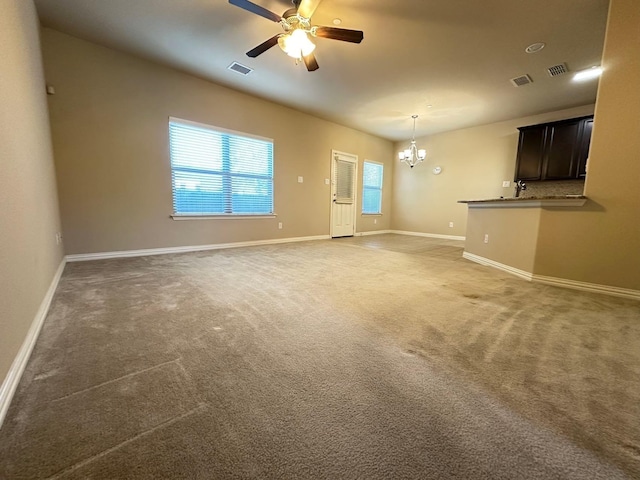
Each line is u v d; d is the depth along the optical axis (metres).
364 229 7.31
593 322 1.83
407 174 7.63
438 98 4.67
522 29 2.85
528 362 1.35
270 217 5.26
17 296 1.23
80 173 3.32
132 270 3.01
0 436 0.87
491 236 3.57
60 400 1.04
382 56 3.36
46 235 2.14
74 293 2.24
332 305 2.07
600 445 0.88
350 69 3.71
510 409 1.03
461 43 3.10
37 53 2.50
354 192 6.86
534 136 5.08
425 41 3.06
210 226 4.50
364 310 1.98
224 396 1.08
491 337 1.60
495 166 6.01
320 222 6.18
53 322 1.71
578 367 1.31
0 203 1.09
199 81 4.12
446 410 1.02
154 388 1.12
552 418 0.99
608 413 1.02
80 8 2.67
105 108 3.42
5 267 1.09
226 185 4.62
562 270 2.69
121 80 3.50
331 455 0.83
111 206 3.55
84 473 0.76
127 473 0.76
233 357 1.36
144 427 0.92
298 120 5.48
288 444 0.87
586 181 2.56
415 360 1.35
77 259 3.37
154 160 3.83
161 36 3.10
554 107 5.00
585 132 4.57
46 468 0.77
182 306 2.00
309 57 2.80
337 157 6.32
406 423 0.96
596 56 3.34
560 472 0.79
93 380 1.16
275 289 2.44
